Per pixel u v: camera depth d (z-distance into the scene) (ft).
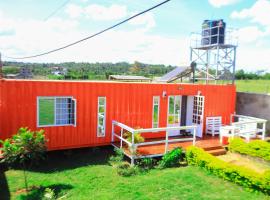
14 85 37.86
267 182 29.99
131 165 38.47
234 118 59.21
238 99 62.75
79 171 36.63
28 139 30.25
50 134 40.68
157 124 50.03
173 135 52.60
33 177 34.17
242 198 29.27
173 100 51.78
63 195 29.50
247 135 49.60
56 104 41.27
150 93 48.67
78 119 42.70
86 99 43.09
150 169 38.34
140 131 39.14
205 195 29.81
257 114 58.54
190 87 52.39
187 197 29.19
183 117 54.65
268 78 152.87
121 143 42.04
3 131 37.52
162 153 41.39
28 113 38.99
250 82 133.69
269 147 40.27
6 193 29.53
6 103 37.50
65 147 41.98
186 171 37.45
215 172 35.78
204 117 54.19
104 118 44.86
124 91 46.16
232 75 70.13
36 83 39.17
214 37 69.21
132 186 31.96
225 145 47.29
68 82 41.34
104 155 43.68
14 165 37.58
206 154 38.81
